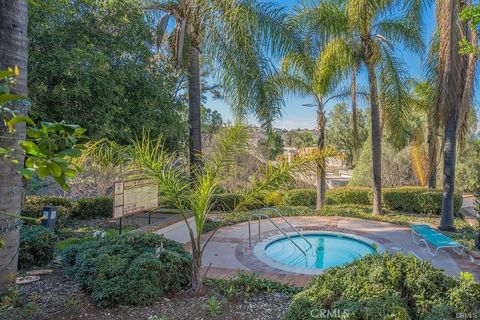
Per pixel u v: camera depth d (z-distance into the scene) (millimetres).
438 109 8711
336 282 3100
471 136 15398
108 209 9688
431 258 6680
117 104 8156
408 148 17312
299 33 9266
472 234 8305
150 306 3686
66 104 7293
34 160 1443
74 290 4039
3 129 2885
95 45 8078
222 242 7902
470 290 2840
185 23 8883
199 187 4242
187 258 4480
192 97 9820
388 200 12773
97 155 4332
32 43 7070
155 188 5879
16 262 3869
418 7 10641
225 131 4379
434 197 11867
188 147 10031
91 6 8125
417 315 2805
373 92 11016
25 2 3643
